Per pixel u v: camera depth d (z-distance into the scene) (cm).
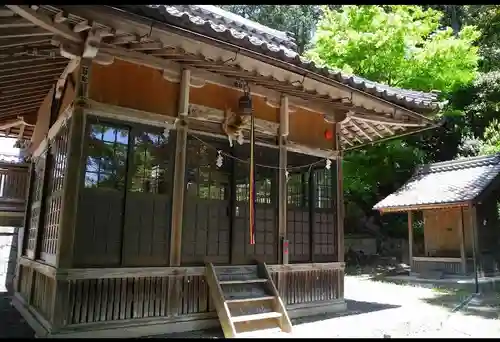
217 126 628
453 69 1557
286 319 559
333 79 593
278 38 871
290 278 671
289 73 558
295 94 691
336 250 754
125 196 528
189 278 568
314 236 724
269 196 672
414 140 1917
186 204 580
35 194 766
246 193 643
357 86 623
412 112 716
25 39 439
